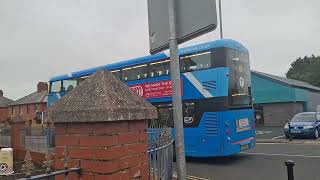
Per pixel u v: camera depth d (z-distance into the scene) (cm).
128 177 318
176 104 382
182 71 1373
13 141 1638
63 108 321
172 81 385
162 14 409
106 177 298
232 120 1279
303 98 4006
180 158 381
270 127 3672
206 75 1302
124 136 317
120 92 333
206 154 1280
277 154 1506
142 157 340
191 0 373
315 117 2272
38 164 1339
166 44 402
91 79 338
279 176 1034
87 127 311
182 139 383
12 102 6681
